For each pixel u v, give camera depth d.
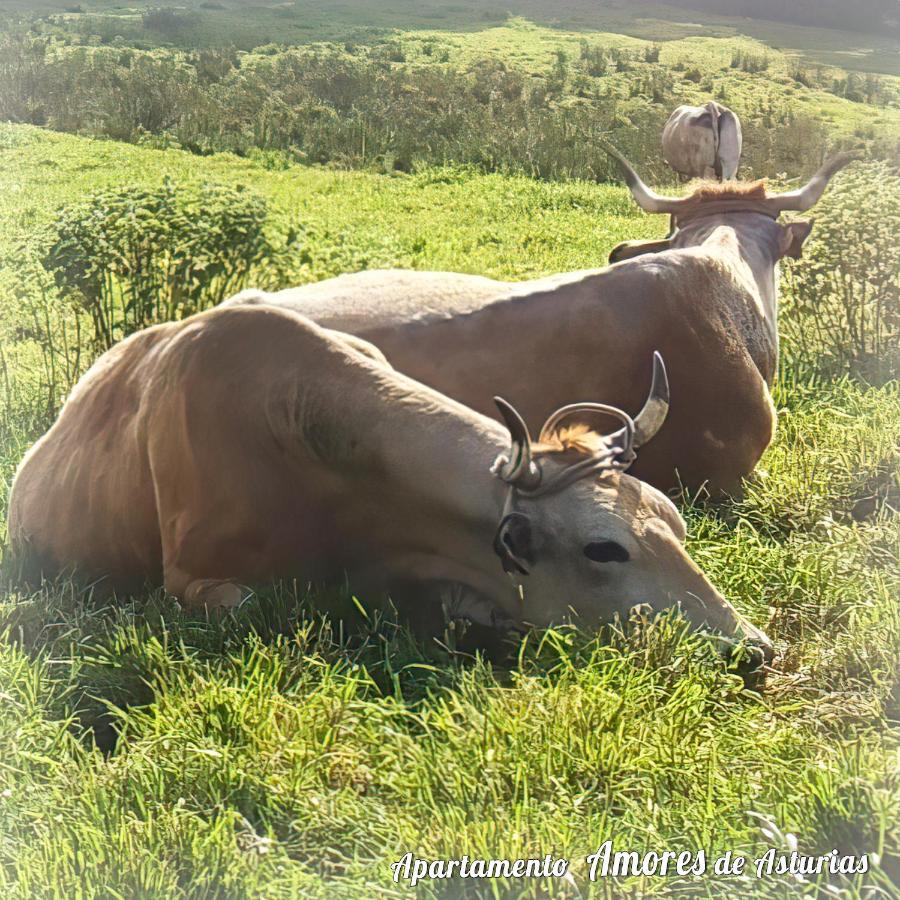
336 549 4.62
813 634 4.55
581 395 5.70
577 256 14.34
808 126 21.83
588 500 4.09
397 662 4.22
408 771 3.47
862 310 8.39
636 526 4.09
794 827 3.20
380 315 5.69
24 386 8.02
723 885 3.00
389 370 4.60
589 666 3.84
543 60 31.28
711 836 3.16
